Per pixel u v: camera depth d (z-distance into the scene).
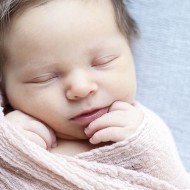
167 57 1.37
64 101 1.03
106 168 0.99
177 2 1.38
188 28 1.37
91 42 1.02
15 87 1.05
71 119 1.04
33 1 1.01
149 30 1.38
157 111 1.37
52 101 1.03
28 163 0.96
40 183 0.97
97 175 0.99
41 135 1.02
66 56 1.01
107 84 1.04
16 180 0.97
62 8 1.01
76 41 1.01
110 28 1.06
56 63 1.01
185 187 1.12
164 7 1.38
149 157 1.03
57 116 1.03
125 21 1.16
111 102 1.05
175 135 1.36
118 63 1.07
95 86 1.02
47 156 0.96
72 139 1.08
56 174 0.96
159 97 1.37
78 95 1.01
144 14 1.38
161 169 1.05
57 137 1.08
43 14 1.01
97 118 1.04
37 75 1.02
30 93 1.04
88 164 0.99
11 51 1.04
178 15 1.38
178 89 1.37
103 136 1.02
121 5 1.16
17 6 1.01
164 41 1.37
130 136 1.01
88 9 1.03
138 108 1.10
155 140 1.04
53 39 1.00
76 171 0.97
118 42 1.07
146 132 1.03
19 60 1.03
